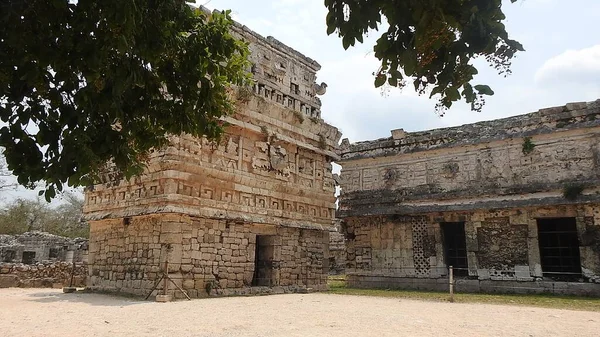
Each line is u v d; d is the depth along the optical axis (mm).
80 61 5008
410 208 25094
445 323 10805
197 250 17016
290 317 11352
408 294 20328
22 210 46094
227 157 18703
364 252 26531
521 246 22000
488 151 23828
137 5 5219
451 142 24922
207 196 17672
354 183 28031
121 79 5441
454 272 24562
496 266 22438
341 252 36719
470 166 24188
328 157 24547
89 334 8711
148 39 5633
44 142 5238
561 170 21594
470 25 4238
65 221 49406
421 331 9477
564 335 9211
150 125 7070
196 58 6680
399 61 4488
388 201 26172
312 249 22500
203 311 12477
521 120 22984
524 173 22531
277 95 22000
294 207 21750
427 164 25656
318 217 23062
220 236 18016
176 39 6207
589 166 20969
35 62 4996
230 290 17797
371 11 4340
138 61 6066
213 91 7277
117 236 18547
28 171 5172
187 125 6977
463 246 24906
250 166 19688
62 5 4656
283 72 22516
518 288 21500
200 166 17359
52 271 22547
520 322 11148
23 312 12109
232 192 18672
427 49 4160
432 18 4020
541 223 23609
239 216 18484
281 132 21359
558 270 22422
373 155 27438
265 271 20547
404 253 25219
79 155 5160
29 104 5227
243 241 18938
